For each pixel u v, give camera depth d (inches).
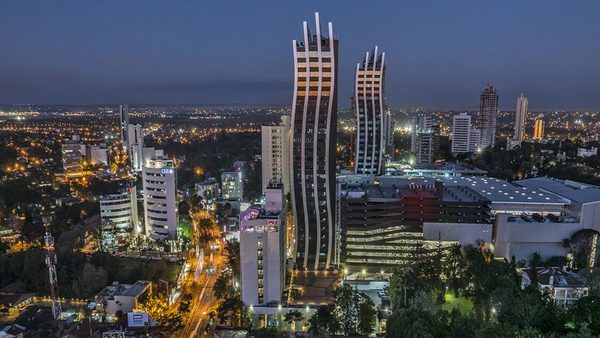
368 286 7485.2
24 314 6673.2
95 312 6948.8
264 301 6766.7
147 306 6914.4
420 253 7726.4
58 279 7564.0
